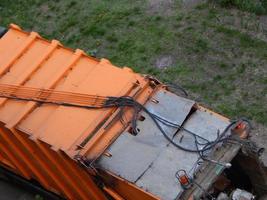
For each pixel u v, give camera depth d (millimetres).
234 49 12188
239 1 12992
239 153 8328
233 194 8609
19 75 9273
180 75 11930
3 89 9164
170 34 12750
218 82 11672
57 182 9125
